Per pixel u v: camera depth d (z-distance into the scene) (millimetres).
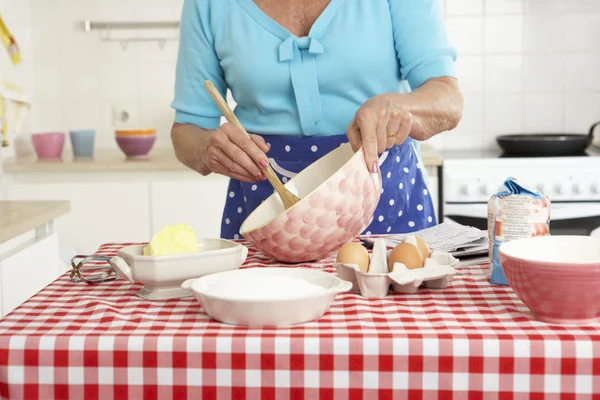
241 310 911
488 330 894
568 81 3389
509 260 925
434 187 2938
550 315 918
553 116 3408
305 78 1480
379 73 1503
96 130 3447
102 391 893
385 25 1483
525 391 864
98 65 3412
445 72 1463
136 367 887
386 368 869
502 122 3424
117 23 3377
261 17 1484
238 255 1112
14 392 898
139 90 3424
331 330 901
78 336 896
